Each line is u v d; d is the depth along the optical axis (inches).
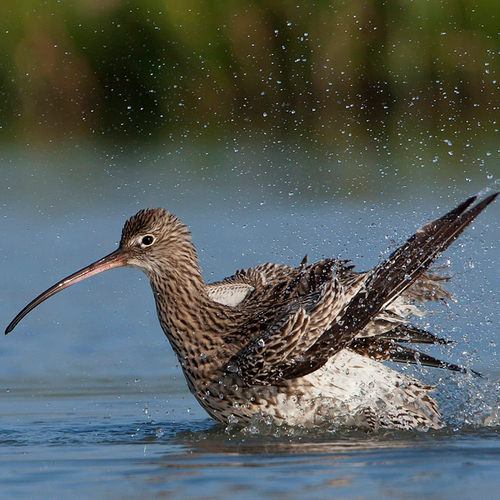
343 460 294.2
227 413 361.4
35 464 298.7
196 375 366.6
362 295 340.2
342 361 355.9
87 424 366.3
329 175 891.4
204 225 725.3
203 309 372.2
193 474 278.8
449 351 440.1
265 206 782.5
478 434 340.5
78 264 655.8
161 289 378.6
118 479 275.1
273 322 356.8
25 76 1151.0
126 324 556.1
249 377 347.9
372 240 645.9
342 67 1074.1
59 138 1152.2
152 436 345.7
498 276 553.6
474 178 837.2
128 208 806.5
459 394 391.9
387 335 380.8
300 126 1078.4
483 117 1063.0
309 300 359.9
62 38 1144.8
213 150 1053.2
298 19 1083.3
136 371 466.6
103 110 1139.3
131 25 1123.9
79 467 293.0
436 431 347.3
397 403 354.3
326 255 616.4
